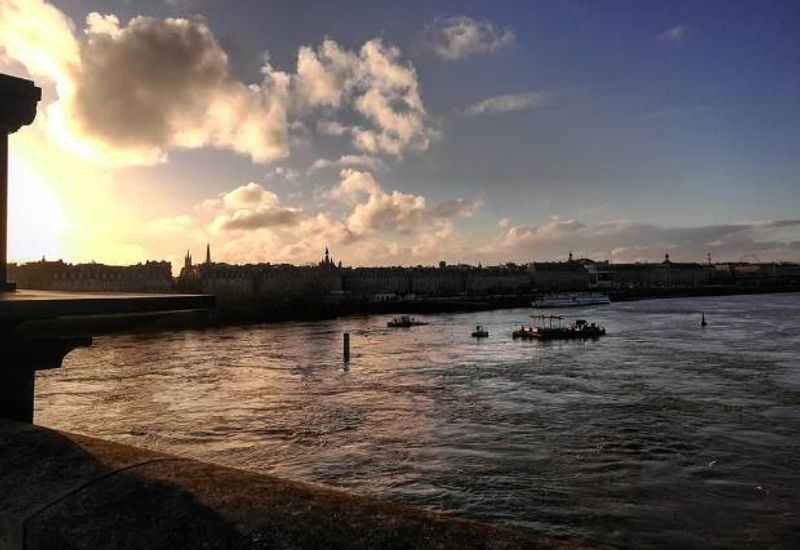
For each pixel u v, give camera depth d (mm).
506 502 20328
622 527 18156
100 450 2834
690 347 65312
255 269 183000
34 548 2195
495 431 29781
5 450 2793
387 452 26484
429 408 35656
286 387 43469
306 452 26672
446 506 20125
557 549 1959
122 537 2062
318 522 2080
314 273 194375
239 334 93375
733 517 18672
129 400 38375
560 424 30906
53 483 2467
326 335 92000
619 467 23641
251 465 24875
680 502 19938
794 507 19297
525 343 76750
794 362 51500
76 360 59750
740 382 41781
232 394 40562
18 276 120812
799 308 150500
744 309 147750
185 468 2611
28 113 3930
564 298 176625
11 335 3252
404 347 73250
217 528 2051
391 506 2283
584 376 46781
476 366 54375
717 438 27391
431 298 186750
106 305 2953
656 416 32031
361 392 41375
